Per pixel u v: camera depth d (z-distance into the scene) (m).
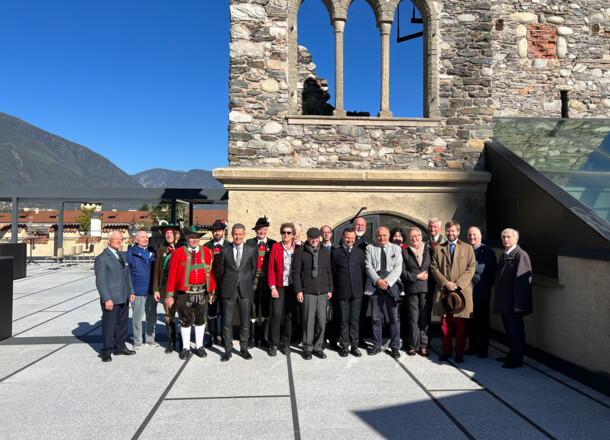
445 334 4.92
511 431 3.12
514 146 6.67
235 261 5.01
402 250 5.21
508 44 9.02
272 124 6.42
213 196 13.85
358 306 5.11
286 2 6.47
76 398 3.73
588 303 4.03
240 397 3.76
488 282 4.97
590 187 5.16
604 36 9.30
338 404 3.60
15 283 11.76
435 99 6.63
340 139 6.52
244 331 5.02
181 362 4.84
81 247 17.02
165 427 3.16
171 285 4.99
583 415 3.39
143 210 75.00
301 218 6.39
